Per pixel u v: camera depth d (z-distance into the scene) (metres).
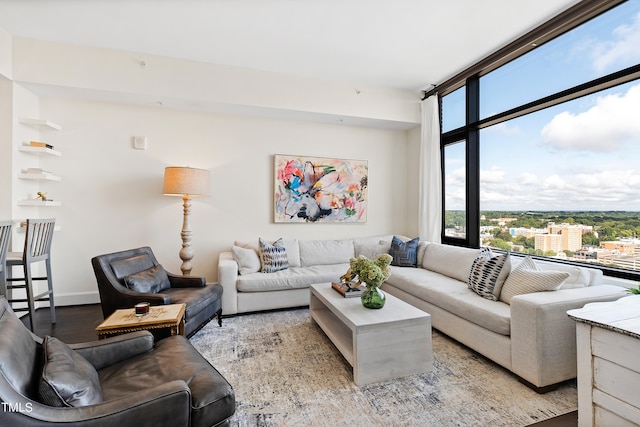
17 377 0.93
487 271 2.49
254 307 3.24
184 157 3.83
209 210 3.94
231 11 2.59
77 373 1.10
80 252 3.50
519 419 1.59
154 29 2.86
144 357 1.51
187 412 1.07
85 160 3.51
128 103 3.59
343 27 2.83
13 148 2.99
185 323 2.33
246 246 3.77
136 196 3.68
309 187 4.31
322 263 4.00
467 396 1.79
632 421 1.15
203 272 3.92
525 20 2.70
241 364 2.18
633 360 1.15
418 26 2.80
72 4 2.49
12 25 2.79
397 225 4.84
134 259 2.77
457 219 4.04
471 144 3.69
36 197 3.32
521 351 1.88
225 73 3.57
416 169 4.64
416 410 1.67
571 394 1.81
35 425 0.85
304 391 1.85
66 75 3.09
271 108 3.75
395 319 2.00
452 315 2.50
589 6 2.37
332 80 3.98
